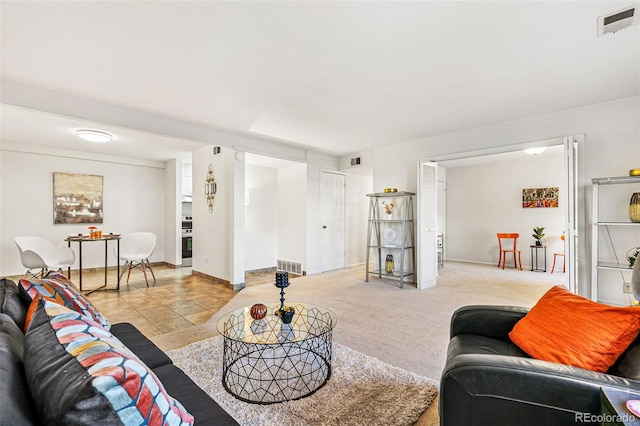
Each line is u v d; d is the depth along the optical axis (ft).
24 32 6.62
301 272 19.33
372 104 11.05
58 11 5.94
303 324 7.49
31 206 18.33
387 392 6.20
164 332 9.74
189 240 22.95
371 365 7.32
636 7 5.94
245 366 7.22
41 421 2.01
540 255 21.58
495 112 11.97
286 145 17.71
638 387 3.25
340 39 6.99
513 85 9.54
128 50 7.41
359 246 23.17
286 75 8.75
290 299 13.35
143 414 2.15
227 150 16.30
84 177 20.16
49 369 2.29
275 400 5.89
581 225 11.37
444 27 6.56
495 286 15.90
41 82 9.12
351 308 12.03
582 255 11.34
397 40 7.04
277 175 21.22
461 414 3.71
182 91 9.85
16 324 3.72
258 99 10.53
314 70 8.46
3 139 16.67
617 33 6.82
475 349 5.10
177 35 6.80
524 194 22.45
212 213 17.54
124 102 10.75
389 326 10.07
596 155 11.15
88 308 5.30
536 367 3.59
